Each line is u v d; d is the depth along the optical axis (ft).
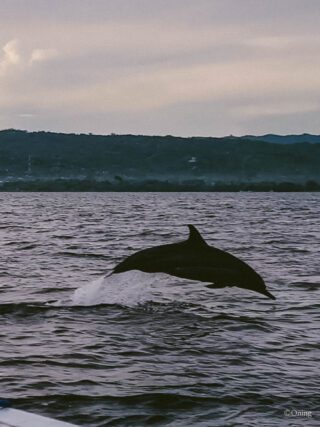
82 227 459.32
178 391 84.64
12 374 91.66
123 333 118.73
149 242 326.03
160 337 115.55
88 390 84.94
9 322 127.44
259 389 85.71
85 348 107.04
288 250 286.05
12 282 181.27
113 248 290.35
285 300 154.92
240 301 153.58
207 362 98.99
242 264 130.62
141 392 84.12
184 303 149.89
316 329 122.62
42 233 391.86
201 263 130.62
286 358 101.50
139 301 148.87
